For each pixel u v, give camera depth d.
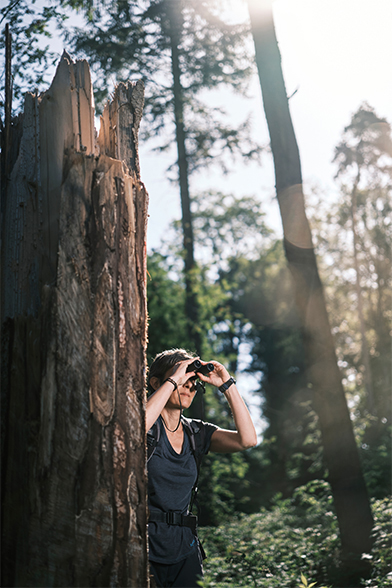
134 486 2.18
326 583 5.69
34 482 2.05
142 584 2.12
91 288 2.21
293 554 6.81
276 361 34.81
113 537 2.08
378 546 6.36
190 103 13.33
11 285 2.32
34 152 2.42
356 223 26.67
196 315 15.70
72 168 2.28
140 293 2.38
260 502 22.12
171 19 10.29
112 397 2.18
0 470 2.12
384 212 25.72
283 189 7.46
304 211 7.45
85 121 2.42
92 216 2.26
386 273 26.47
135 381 2.27
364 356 23.23
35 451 2.07
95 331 2.18
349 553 6.34
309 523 9.49
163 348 16.31
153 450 2.65
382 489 10.18
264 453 32.25
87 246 2.23
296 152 7.54
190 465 2.77
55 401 2.09
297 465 22.89
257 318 34.50
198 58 11.69
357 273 25.72
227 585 4.74
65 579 1.99
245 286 35.03
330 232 27.23
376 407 20.98
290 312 33.44
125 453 2.18
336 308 27.22
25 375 2.15
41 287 2.26
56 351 2.11
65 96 2.41
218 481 15.38
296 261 7.38
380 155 22.56
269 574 5.30
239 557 6.30
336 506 6.87
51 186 2.34
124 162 2.55
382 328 25.94
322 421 7.18
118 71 9.78
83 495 2.06
